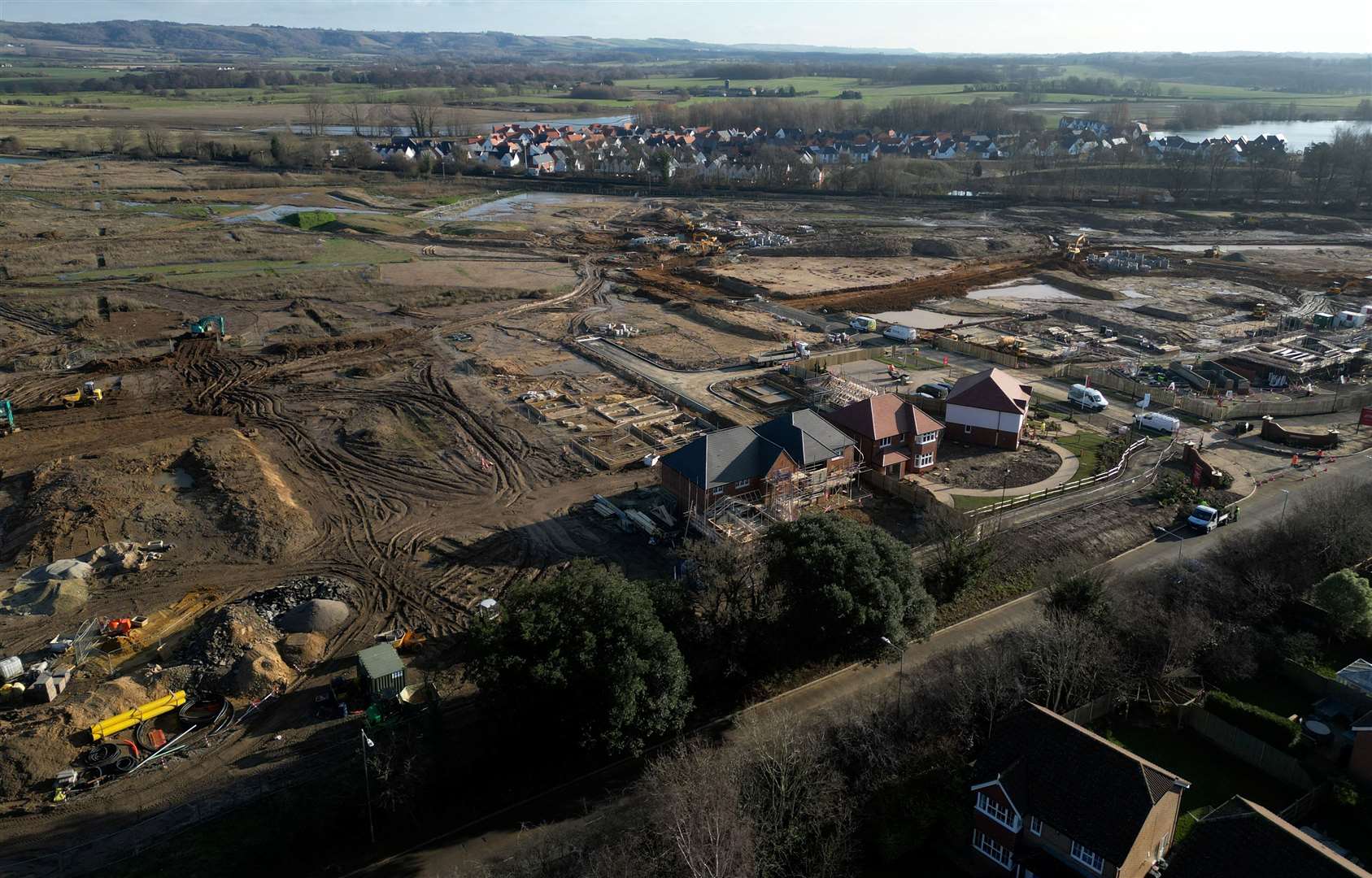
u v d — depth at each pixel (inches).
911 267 6166.3
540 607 1806.1
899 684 1969.7
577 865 1515.7
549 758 1827.0
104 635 2176.4
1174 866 1393.9
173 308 4889.3
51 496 2746.1
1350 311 5012.3
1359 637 2128.4
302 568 2506.2
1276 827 1354.6
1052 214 7706.7
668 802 1510.8
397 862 1603.1
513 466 3122.5
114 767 1776.6
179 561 2513.5
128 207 7317.9
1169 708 1905.8
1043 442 3304.6
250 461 3043.8
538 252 6476.4
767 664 2053.4
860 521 2709.2
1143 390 3782.0
